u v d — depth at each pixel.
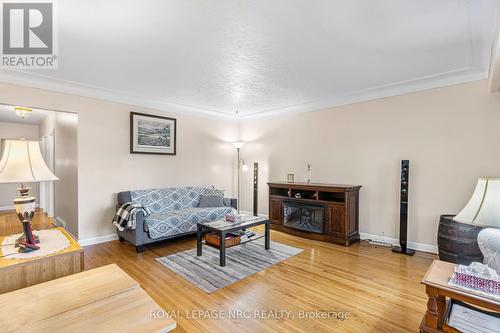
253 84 3.70
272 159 5.55
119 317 0.98
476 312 1.59
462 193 3.31
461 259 2.86
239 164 6.21
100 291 1.18
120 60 2.83
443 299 1.55
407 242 3.73
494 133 3.10
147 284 2.64
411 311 2.17
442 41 2.42
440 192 3.47
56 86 3.59
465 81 3.28
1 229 4.30
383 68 3.10
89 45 2.47
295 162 5.14
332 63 2.93
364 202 4.18
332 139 4.57
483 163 3.17
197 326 1.97
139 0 1.78
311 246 3.88
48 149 5.73
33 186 6.84
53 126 5.34
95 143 3.97
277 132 5.45
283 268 3.06
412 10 1.92
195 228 4.17
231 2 1.81
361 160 4.21
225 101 4.68
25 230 1.79
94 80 3.51
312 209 4.30
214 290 2.52
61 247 1.83
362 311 2.17
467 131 3.27
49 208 5.59
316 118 4.80
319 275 2.87
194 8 1.88
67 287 1.22
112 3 1.82
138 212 3.59
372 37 2.34
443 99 3.44
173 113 4.98
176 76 3.36
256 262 3.24
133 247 3.81
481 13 1.96
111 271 1.39
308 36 2.31
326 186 4.08
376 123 4.05
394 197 3.87
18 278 1.58
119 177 4.23
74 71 3.17
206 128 5.56
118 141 4.22
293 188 4.53
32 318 0.97
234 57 2.77
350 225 3.96
